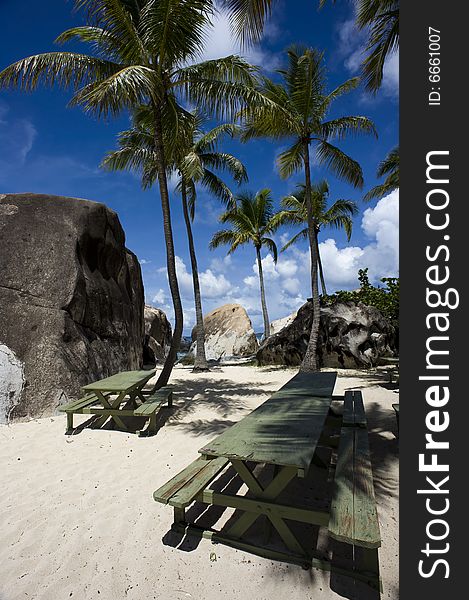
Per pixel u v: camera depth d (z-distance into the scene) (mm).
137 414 4594
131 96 6090
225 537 2494
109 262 9188
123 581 2186
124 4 6855
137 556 2391
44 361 6082
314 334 10258
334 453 3982
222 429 5035
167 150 8648
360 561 2293
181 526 2633
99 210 8516
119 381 5461
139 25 6250
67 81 6484
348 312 12117
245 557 2346
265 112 7328
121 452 4199
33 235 7168
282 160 11609
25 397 5676
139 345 10719
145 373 6355
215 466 2797
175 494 2314
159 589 2121
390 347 12078
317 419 3092
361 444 3119
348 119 10523
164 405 6375
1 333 6086
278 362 13398
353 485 2359
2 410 5406
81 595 2088
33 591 2115
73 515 2877
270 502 2373
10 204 7348
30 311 6484
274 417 3170
